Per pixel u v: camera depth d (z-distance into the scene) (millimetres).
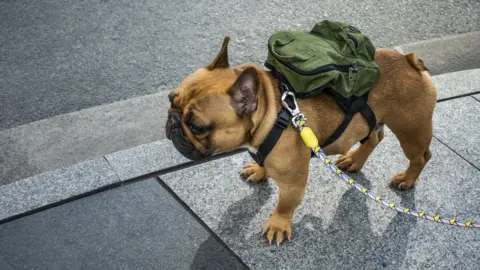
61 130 1881
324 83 1309
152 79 2084
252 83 1244
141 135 1880
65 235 1539
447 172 1729
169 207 1619
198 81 1315
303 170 1418
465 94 1999
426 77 1470
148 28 2299
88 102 1990
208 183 1678
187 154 1337
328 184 1686
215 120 1274
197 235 1552
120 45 2215
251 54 2201
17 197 1614
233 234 1551
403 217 1604
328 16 2443
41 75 2076
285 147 1362
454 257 1511
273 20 2381
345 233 1563
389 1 2588
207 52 2205
